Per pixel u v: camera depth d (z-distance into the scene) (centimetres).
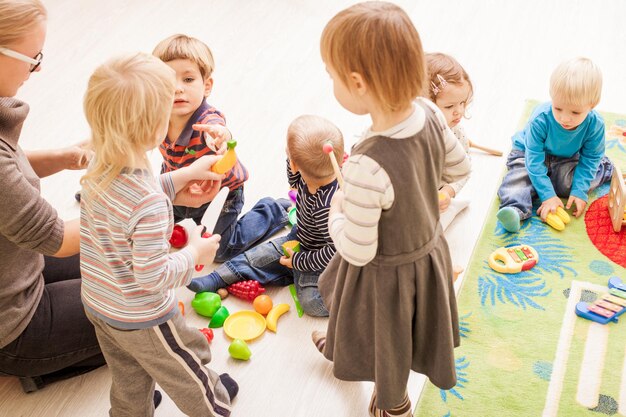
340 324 121
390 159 99
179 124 168
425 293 115
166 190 136
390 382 120
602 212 189
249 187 198
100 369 149
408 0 289
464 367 148
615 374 146
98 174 103
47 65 248
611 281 166
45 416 139
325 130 148
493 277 170
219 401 132
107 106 99
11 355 133
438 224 116
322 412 140
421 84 98
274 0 291
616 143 210
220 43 263
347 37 94
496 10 282
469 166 117
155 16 279
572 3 286
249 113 227
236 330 157
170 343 116
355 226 101
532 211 190
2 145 116
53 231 121
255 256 168
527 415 138
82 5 284
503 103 229
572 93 171
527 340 154
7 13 108
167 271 107
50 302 137
